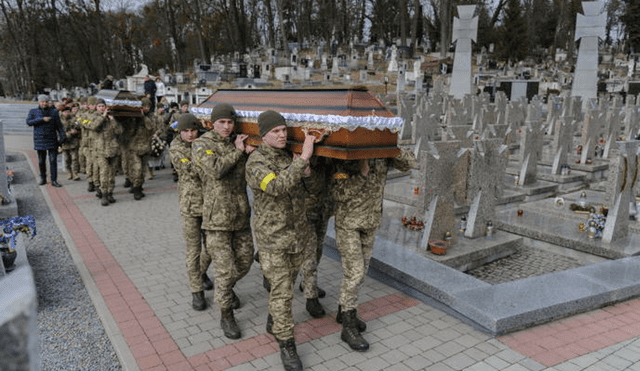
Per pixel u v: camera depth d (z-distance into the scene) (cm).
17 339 76
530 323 450
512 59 4934
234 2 4831
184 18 4900
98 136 919
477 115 1608
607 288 498
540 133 1038
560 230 738
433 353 408
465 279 513
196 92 3184
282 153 389
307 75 3772
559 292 486
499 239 706
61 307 505
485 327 441
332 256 659
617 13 6069
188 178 480
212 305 502
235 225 430
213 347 417
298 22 5428
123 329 448
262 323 463
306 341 430
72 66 4897
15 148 1811
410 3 5847
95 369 392
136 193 989
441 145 653
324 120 367
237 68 4175
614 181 673
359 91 386
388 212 876
